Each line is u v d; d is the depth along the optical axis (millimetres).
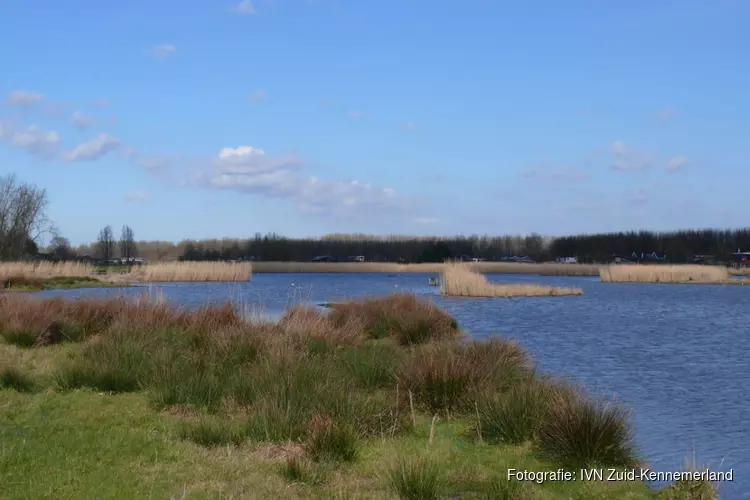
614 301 35719
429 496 5434
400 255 113500
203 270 49562
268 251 109812
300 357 9602
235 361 10336
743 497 6293
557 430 6957
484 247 121750
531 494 5746
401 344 14430
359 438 7113
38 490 5172
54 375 9625
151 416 7742
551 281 68062
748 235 112250
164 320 13367
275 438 6844
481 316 25844
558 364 14289
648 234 117562
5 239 66062
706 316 26859
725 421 9305
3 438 6633
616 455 6879
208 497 5133
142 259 102562
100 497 5062
